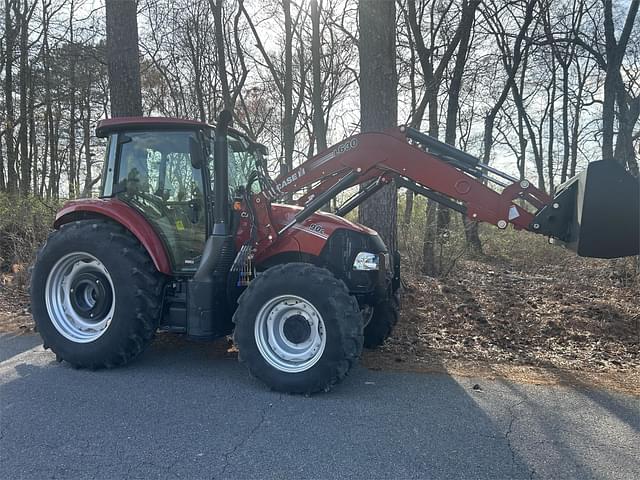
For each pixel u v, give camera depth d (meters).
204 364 5.25
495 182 4.97
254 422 3.86
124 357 4.98
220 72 13.90
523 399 4.39
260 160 5.97
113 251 4.95
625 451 3.47
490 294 8.53
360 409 4.13
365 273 4.97
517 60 16.25
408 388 4.62
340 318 4.33
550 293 8.62
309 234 5.02
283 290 4.47
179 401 4.26
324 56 17.14
